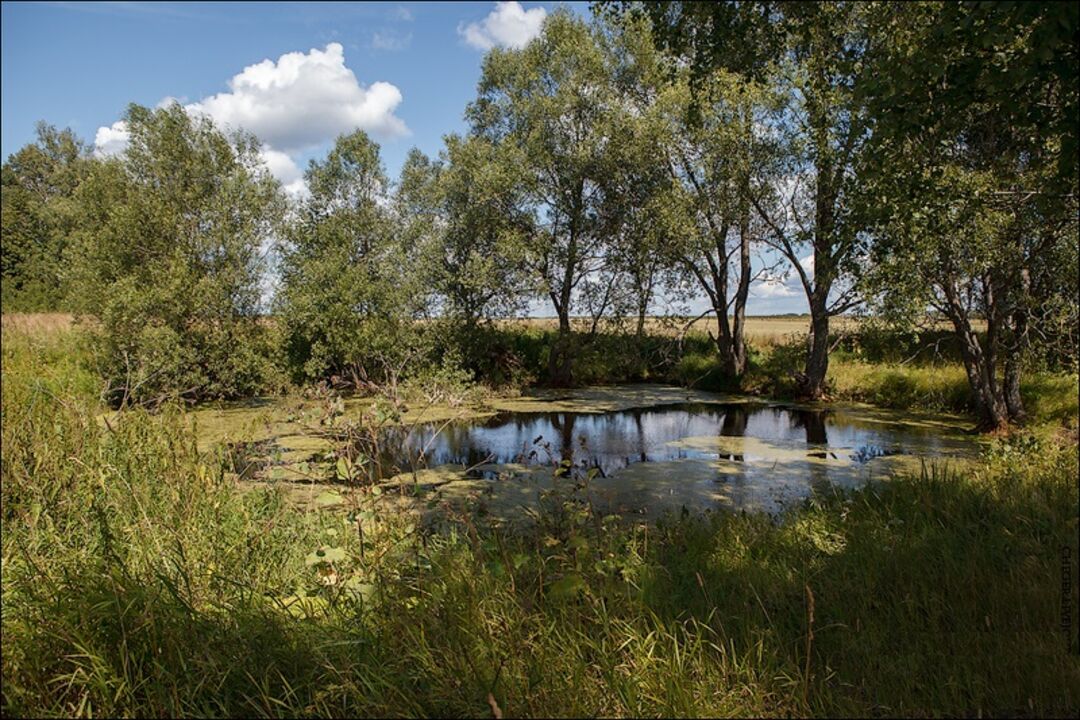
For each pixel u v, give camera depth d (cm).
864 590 414
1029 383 1436
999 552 466
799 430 1485
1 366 623
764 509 822
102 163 1631
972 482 693
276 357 1725
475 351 2105
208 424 1286
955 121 483
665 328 2150
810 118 1196
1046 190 477
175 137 1656
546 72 2006
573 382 2244
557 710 263
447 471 1023
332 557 384
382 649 298
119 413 567
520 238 1955
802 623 373
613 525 522
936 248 1005
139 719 269
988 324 1277
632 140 1852
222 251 1658
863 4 586
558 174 2016
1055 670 311
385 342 1795
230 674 284
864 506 667
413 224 2044
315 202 2000
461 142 2150
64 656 285
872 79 459
